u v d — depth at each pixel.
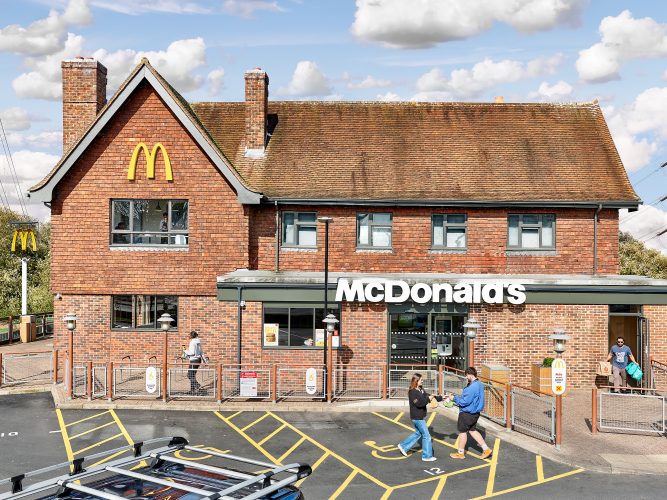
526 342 21.89
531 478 13.76
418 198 23.81
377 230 24.33
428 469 14.27
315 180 24.77
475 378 14.99
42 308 50.16
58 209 23.25
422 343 21.98
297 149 26.33
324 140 26.77
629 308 22.11
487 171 25.34
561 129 27.47
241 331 21.48
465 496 12.73
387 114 28.06
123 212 23.41
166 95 22.91
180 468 8.92
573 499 12.59
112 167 23.23
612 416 18.28
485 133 27.23
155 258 23.25
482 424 17.48
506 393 17.00
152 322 23.53
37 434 16.59
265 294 21.42
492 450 15.60
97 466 8.68
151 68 22.83
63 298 23.33
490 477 13.80
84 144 22.89
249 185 24.14
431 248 24.12
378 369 21.59
